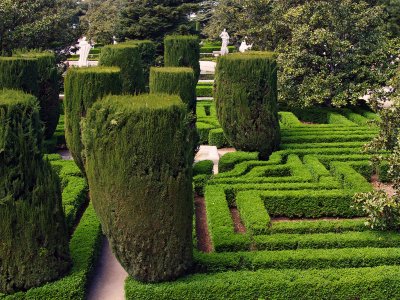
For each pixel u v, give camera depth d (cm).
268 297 740
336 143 1477
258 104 1360
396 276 752
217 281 743
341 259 807
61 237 751
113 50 1598
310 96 1989
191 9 3459
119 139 698
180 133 719
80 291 740
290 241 870
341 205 1058
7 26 2306
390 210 883
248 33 2541
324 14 2055
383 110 984
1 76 1458
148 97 775
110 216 724
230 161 1309
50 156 1384
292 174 1251
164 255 733
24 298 718
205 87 2653
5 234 700
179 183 723
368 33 2083
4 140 689
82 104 1113
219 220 949
